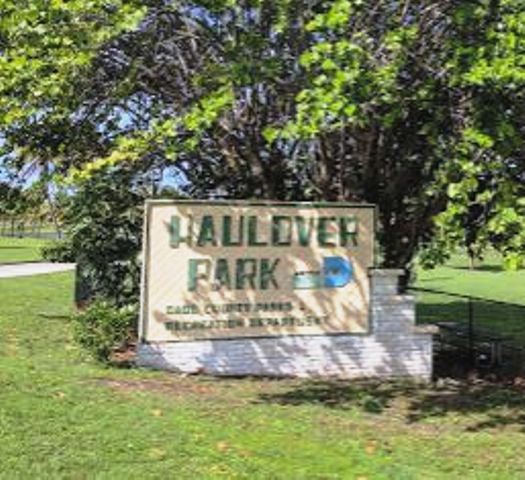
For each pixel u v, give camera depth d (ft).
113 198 46.65
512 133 26.94
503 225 27.37
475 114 28.02
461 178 30.17
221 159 42.04
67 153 39.83
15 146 39.68
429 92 29.60
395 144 38.24
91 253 47.52
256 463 23.94
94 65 35.22
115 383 33.01
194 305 37.17
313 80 26.68
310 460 24.63
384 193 40.27
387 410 31.96
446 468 24.76
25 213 45.68
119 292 47.39
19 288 70.33
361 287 39.14
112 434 25.84
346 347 38.81
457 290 96.07
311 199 41.50
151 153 35.94
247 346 37.68
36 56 30.25
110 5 29.73
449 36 29.14
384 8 30.01
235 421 28.48
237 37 31.09
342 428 28.66
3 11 30.27
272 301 38.09
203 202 37.32
